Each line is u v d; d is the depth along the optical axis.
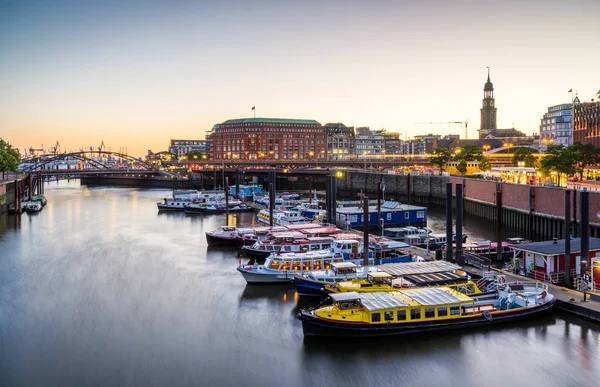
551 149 142.12
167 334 49.91
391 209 114.88
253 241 89.00
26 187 174.50
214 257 82.31
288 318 53.59
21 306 57.94
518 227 113.88
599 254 60.66
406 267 59.75
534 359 43.19
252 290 63.31
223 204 147.00
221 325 51.94
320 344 46.78
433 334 47.66
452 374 41.16
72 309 56.97
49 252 86.19
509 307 50.50
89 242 95.69
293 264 65.25
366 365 42.72
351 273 58.16
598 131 174.50
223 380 41.06
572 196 95.50
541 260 60.59
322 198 191.62
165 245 92.88
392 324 46.31
